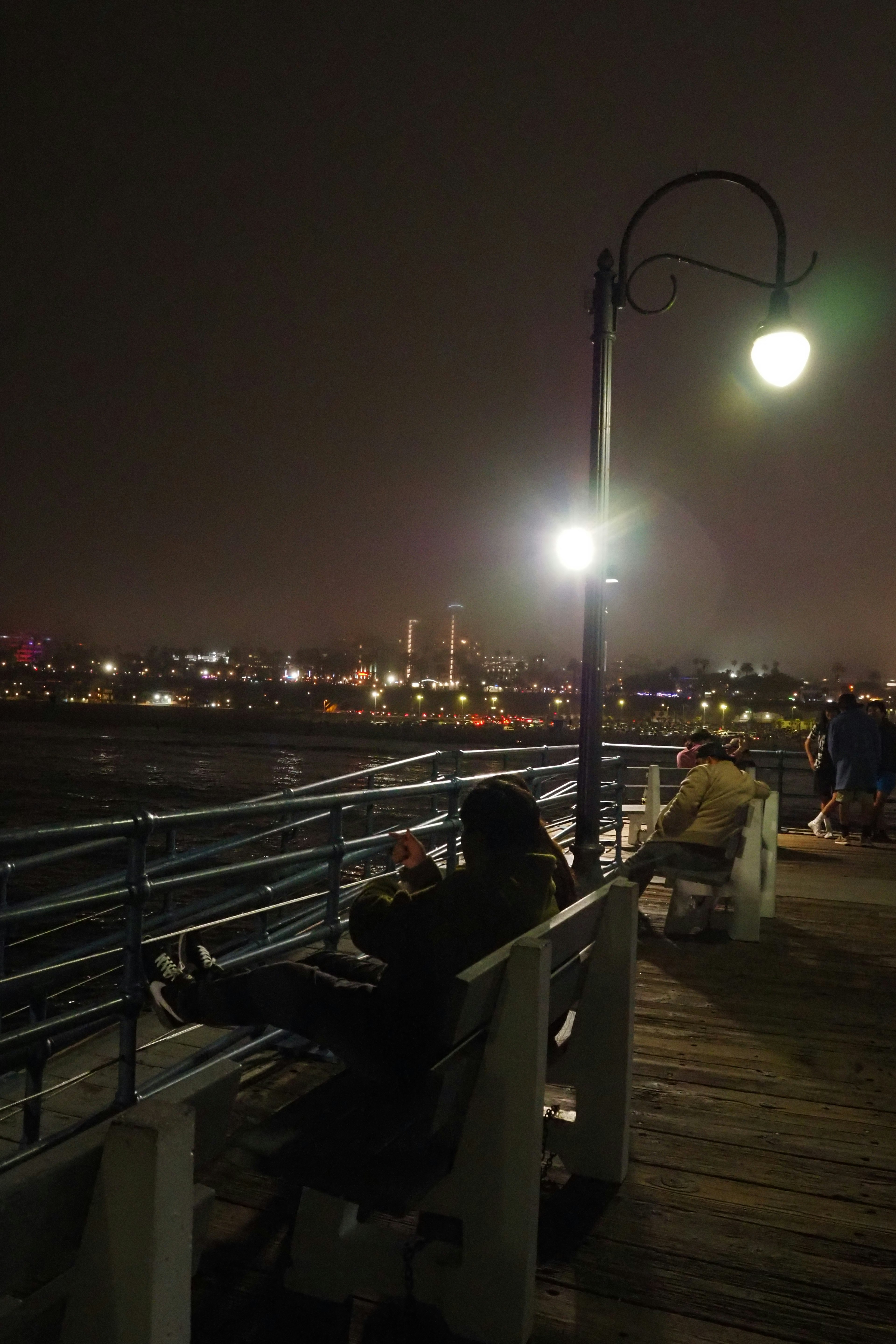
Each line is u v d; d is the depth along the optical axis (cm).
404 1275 259
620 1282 278
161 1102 149
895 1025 529
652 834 722
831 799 1355
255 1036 448
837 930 761
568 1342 251
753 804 727
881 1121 400
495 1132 252
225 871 396
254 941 513
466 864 293
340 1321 258
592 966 343
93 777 7425
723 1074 450
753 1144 374
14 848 285
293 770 8825
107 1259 140
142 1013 399
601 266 633
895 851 1202
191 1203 145
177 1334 143
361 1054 275
